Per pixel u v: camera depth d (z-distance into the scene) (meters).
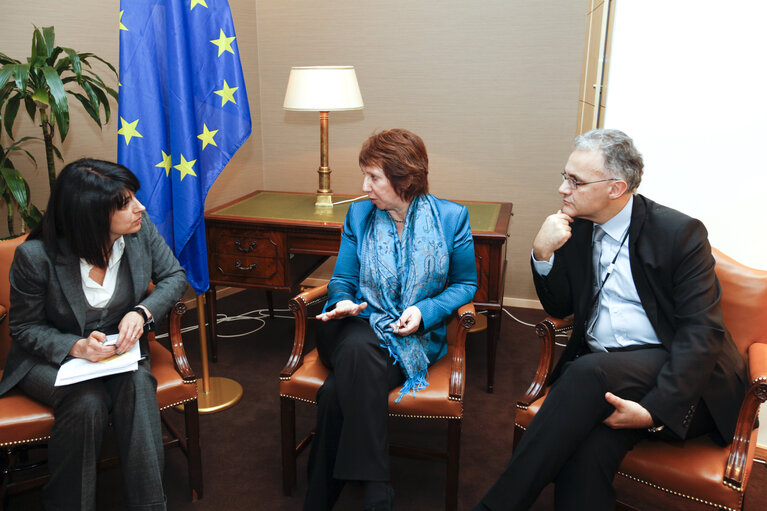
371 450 1.88
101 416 1.87
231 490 2.30
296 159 4.40
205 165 2.66
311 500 1.95
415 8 3.87
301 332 2.21
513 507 1.70
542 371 2.00
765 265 2.24
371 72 4.06
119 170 1.93
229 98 2.62
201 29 2.53
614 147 1.77
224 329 3.82
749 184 2.18
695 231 1.81
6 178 2.49
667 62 2.18
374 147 2.11
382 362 1.97
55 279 1.95
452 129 4.00
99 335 1.93
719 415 1.70
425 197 2.23
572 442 1.67
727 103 2.13
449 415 2.02
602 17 2.63
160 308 2.10
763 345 1.84
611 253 1.91
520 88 3.81
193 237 2.68
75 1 3.18
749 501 2.18
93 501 1.89
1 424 1.83
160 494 1.93
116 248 2.05
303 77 3.23
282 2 4.11
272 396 3.01
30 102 2.66
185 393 2.13
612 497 1.69
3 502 2.02
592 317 1.97
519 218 4.04
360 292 2.24
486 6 3.74
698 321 1.72
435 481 2.37
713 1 2.07
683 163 2.25
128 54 2.41
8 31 2.92
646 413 1.63
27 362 1.96
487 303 2.89
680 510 2.18
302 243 3.09
